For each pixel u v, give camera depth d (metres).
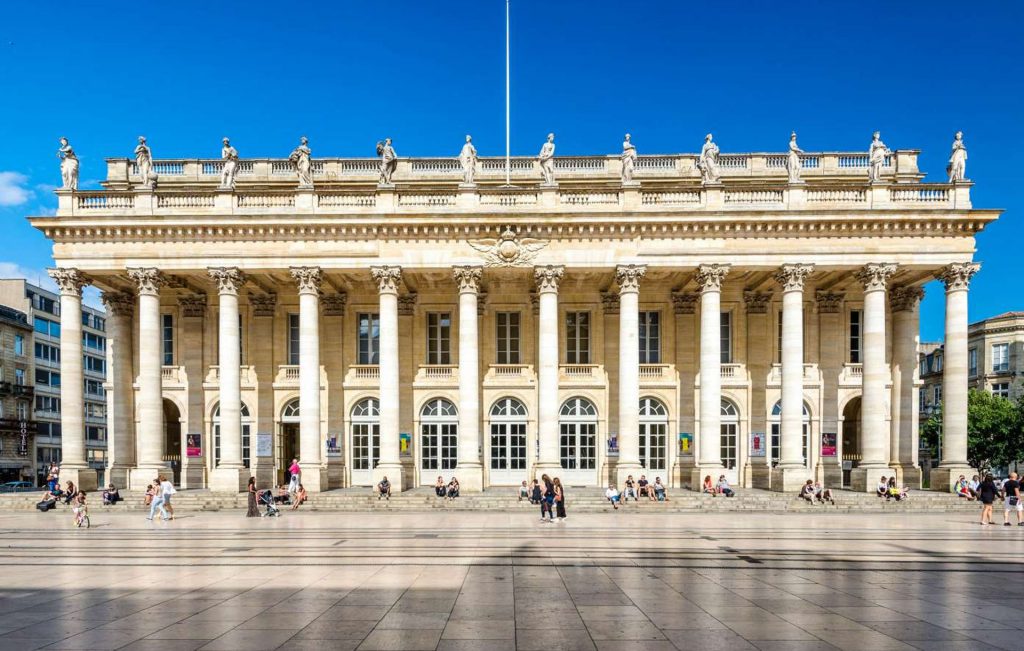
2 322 69.88
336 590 13.77
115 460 40.66
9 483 63.69
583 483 41.22
